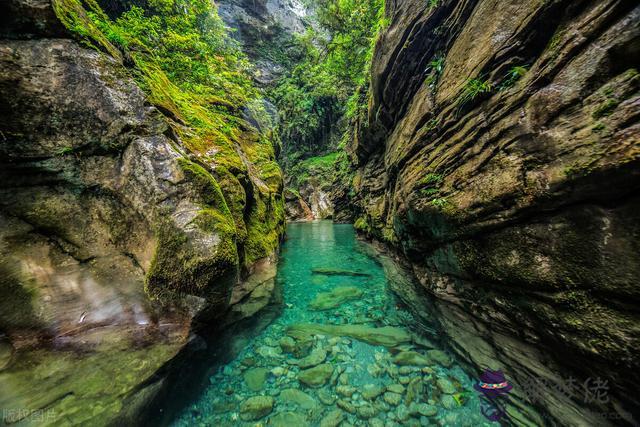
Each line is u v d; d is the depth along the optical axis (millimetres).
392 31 6316
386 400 3115
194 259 3287
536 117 2361
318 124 33125
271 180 11438
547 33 2561
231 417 2910
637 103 1650
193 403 3090
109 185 3420
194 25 10609
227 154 6191
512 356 3059
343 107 31656
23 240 2973
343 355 4059
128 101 3680
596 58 1934
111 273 3395
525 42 2754
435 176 4141
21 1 2807
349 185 18641
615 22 1839
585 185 1913
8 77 2799
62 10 3213
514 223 2652
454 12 4266
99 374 2623
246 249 6207
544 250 2375
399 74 6309
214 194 3875
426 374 3539
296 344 4402
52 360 2695
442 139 4246
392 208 8508
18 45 2885
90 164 3332
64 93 3146
